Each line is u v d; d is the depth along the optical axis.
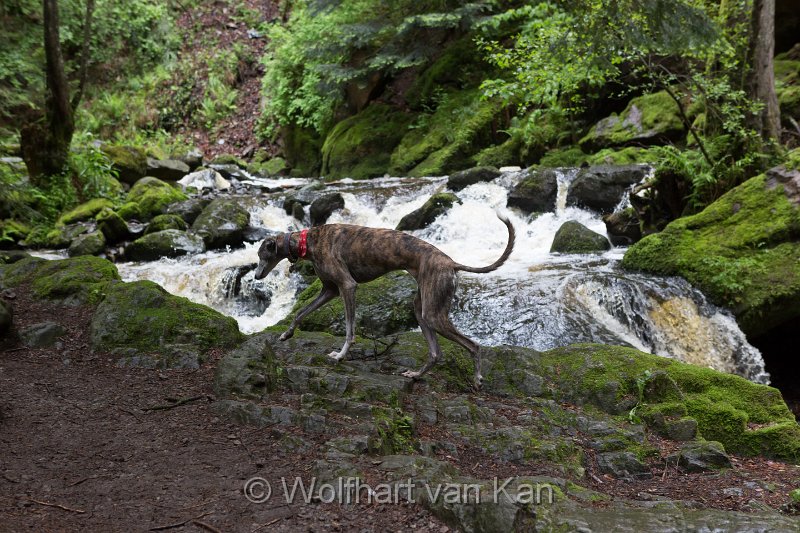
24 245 11.36
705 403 5.68
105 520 3.57
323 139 19.00
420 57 16.84
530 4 14.82
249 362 5.41
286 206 12.32
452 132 15.67
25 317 6.91
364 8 18.02
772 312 7.84
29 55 18.56
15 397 5.13
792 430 5.42
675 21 8.73
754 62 9.61
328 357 5.75
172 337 6.34
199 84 22.27
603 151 12.66
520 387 5.84
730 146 9.60
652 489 4.57
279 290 9.53
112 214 11.07
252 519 3.64
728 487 4.61
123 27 22.55
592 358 6.08
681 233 8.65
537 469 4.56
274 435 4.63
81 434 4.60
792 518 3.76
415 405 5.27
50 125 13.01
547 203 11.09
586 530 3.47
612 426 5.25
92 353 6.22
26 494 3.78
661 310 7.89
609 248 9.86
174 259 10.54
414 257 5.38
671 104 12.79
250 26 24.00
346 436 4.54
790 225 8.22
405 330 7.14
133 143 19.69
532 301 7.58
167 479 4.05
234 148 20.80
